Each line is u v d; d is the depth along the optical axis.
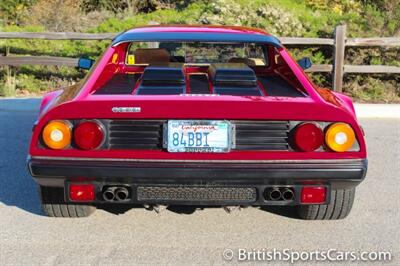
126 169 3.12
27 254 3.44
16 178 4.94
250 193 3.24
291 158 3.17
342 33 8.88
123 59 4.41
